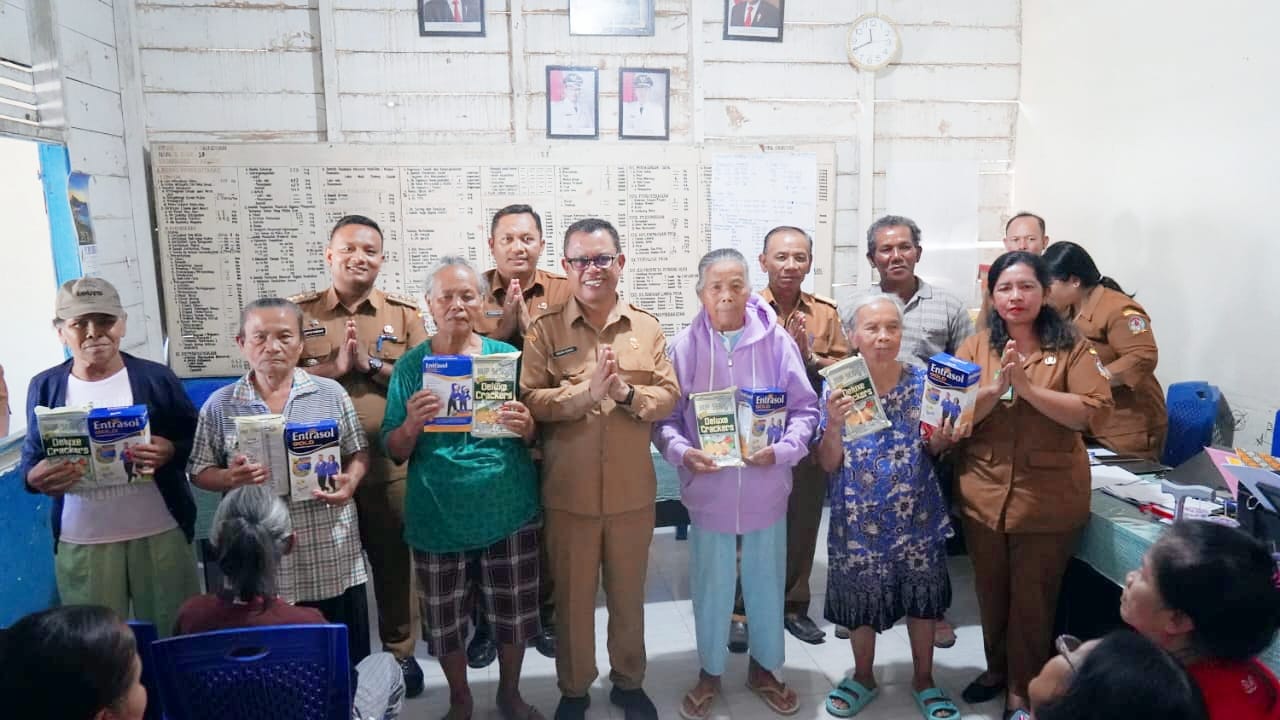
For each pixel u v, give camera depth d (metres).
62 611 1.24
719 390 2.43
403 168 4.07
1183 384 3.31
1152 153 3.65
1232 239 3.26
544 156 4.16
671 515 3.42
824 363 2.91
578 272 2.27
